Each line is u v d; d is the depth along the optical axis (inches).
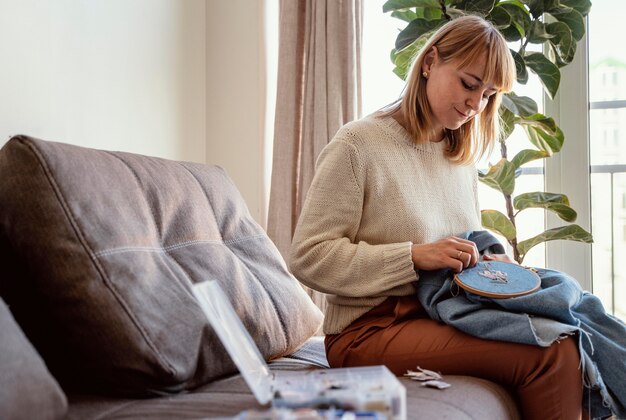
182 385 46.9
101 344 44.4
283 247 106.7
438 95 62.4
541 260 114.0
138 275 46.9
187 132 109.7
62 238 44.6
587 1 92.1
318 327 67.2
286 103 108.0
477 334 53.9
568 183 109.7
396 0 91.9
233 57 113.8
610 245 111.8
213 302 38.5
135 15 95.4
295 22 108.4
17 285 46.1
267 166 113.4
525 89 111.5
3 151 46.9
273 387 37.3
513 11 89.9
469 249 58.4
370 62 117.3
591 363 52.6
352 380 36.2
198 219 58.0
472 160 69.6
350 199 59.8
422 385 49.2
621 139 109.9
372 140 61.7
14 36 73.2
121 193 50.5
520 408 53.5
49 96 78.6
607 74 109.7
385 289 57.4
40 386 34.8
